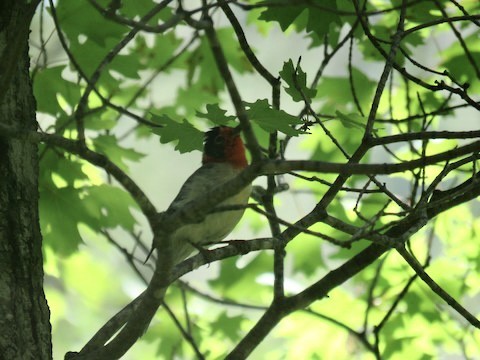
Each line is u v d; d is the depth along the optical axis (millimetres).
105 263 17359
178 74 14836
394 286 11625
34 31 13281
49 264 10336
